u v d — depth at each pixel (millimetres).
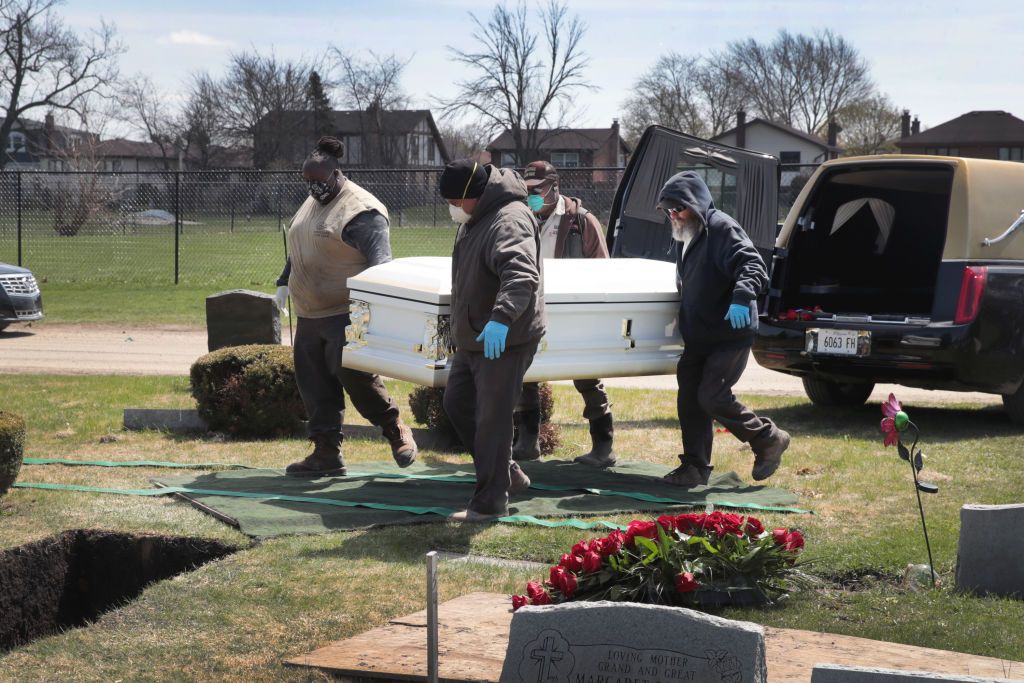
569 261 6812
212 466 7258
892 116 78188
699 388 6414
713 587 4297
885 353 8273
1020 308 8172
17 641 5137
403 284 6109
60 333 15453
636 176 9320
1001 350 8117
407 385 10758
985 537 4496
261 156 68562
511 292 5312
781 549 4461
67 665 3885
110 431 8438
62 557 5449
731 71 75062
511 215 5477
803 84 76000
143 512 5875
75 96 58406
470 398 5859
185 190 46062
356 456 7781
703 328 6355
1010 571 4500
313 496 6301
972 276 8023
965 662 3609
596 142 63281
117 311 18234
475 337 5641
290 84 68438
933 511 5848
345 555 5137
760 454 6516
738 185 9414
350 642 3973
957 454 7363
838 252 9555
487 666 3676
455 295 5660
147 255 31609
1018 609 4277
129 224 37969
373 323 6344
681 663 3072
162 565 5426
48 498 6191
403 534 5512
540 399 8008
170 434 8406
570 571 4219
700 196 6324
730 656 3023
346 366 6441
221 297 10180
